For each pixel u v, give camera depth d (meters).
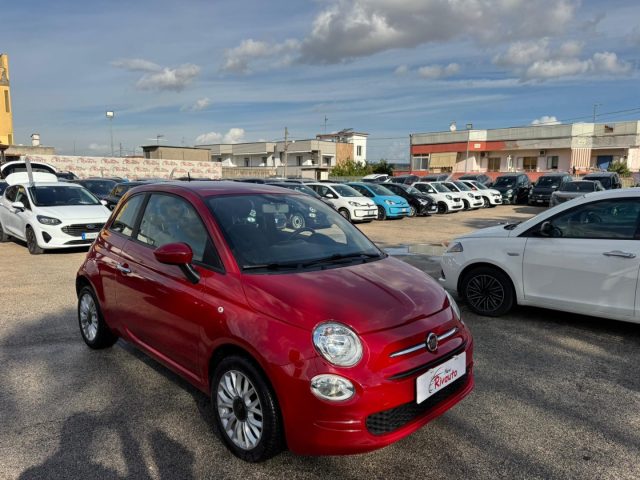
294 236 3.73
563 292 5.31
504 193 27.45
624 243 4.95
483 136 51.16
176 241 3.71
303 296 2.89
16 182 12.83
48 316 5.89
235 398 3.00
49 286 7.43
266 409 2.78
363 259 3.68
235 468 2.94
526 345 4.98
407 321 2.88
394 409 2.72
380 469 2.94
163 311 3.55
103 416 3.54
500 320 5.78
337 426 2.59
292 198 4.25
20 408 3.64
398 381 2.68
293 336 2.69
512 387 4.04
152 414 3.57
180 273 3.47
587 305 5.16
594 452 3.12
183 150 56.66
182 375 3.51
